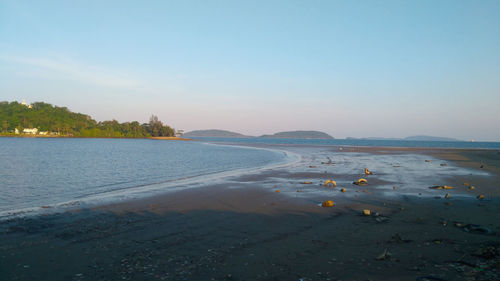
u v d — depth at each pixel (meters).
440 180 17.73
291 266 5.79
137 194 14.09
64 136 173.88
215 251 6.72
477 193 13.57
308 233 7.99
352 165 27.95
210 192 14.50
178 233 8.11
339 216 9.77
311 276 5.31
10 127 177.00
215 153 50.72
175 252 6.68
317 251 6.59
